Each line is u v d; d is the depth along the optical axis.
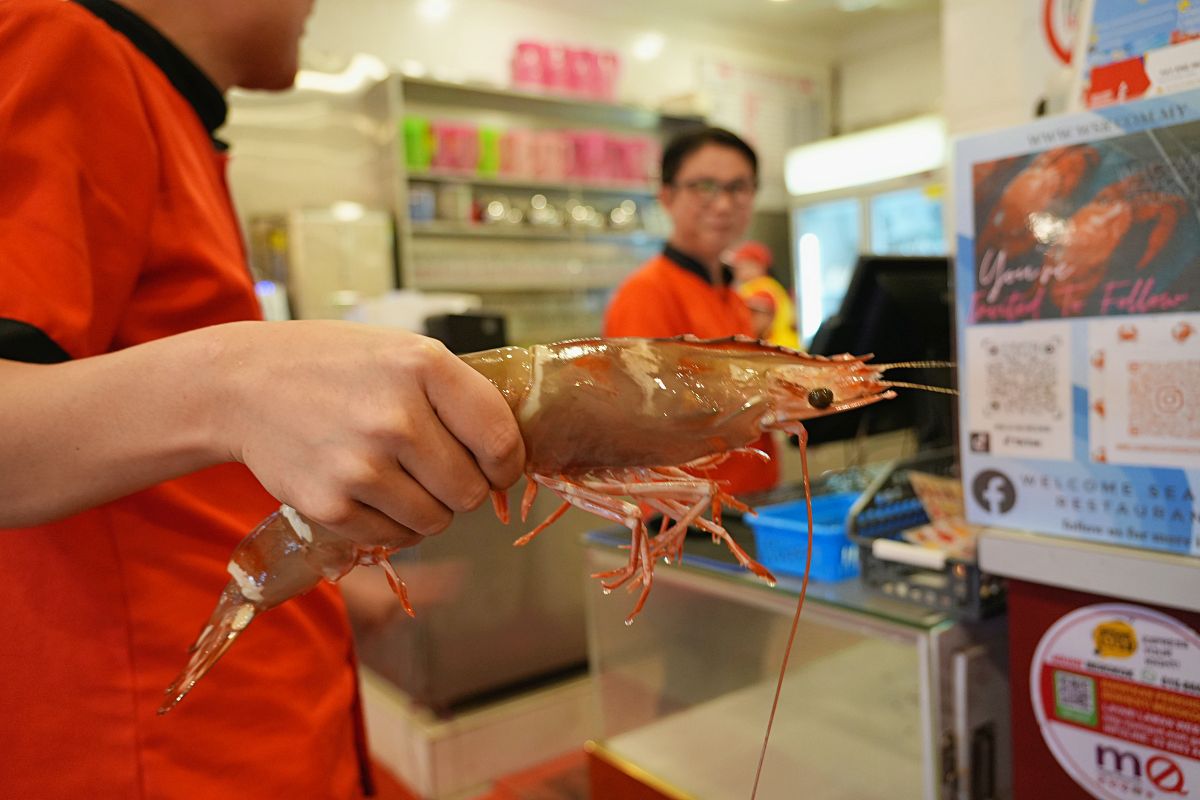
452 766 2.18
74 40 0.74
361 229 4.51
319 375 0.54
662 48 6.27
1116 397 0.77
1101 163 0.76
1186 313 0.72
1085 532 0.81
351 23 5.04
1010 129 0.82
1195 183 0.71
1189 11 0.75
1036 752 0.89
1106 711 0.82
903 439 1.98
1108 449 0.78
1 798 0.77
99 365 0.59
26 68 0.71
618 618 1.40
